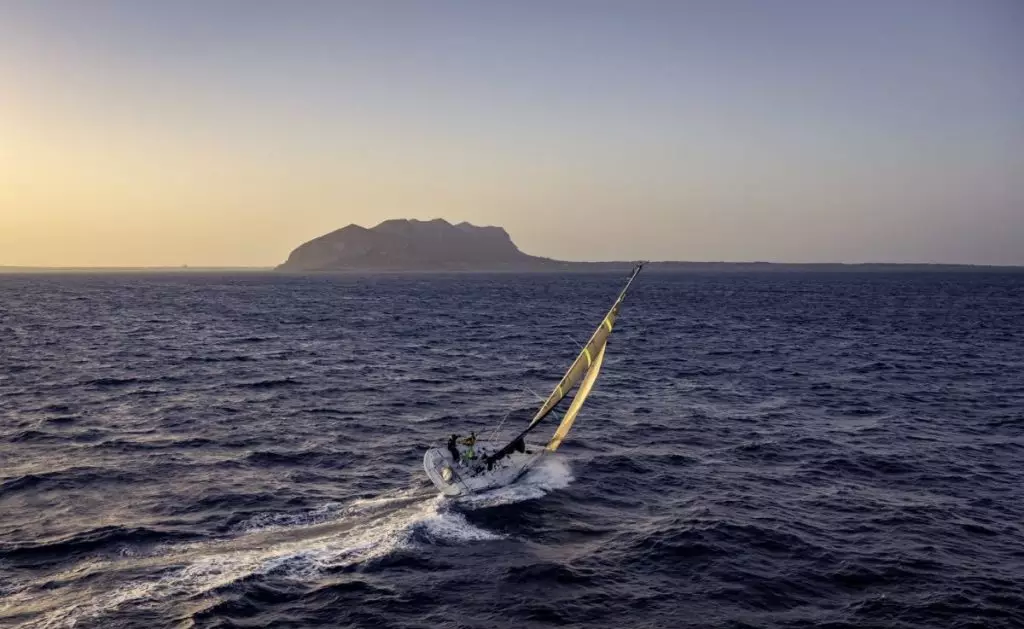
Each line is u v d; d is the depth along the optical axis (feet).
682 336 308.60
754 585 68.64
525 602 64.49
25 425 130.00
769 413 147.33
